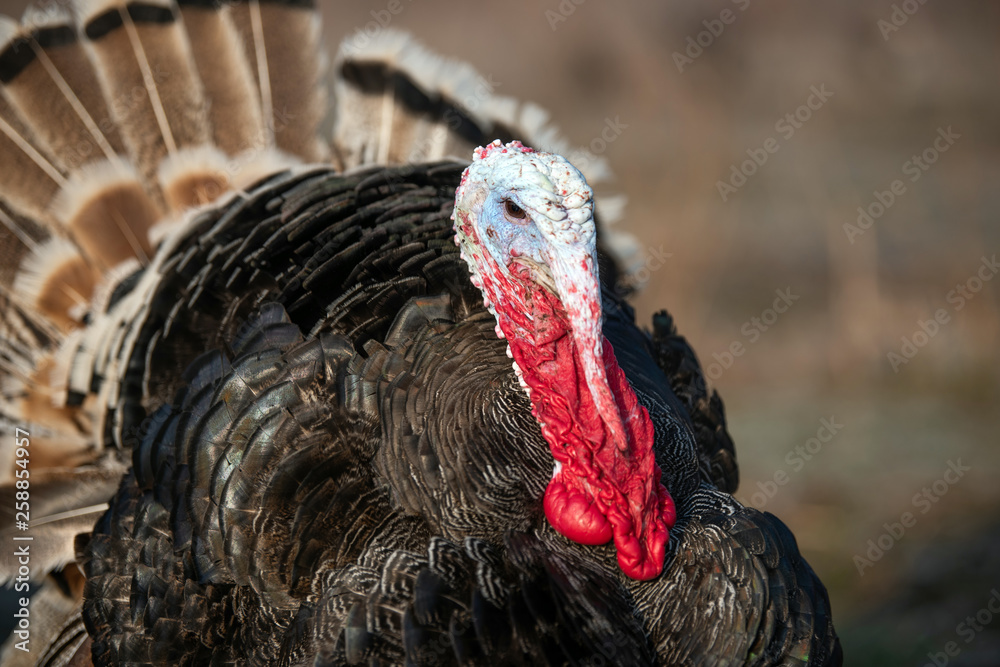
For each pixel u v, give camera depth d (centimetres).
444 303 703
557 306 609
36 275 963
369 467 649
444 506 623
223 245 822
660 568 615
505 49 3080
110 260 980
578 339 579
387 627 591
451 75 1025
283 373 689
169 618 685
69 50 1018
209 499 673
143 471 734
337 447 658
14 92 1000
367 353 683
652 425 620
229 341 764
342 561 632
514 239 605
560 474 623
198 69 1036
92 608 734
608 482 611
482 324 695
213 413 696
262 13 1055
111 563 731
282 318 730
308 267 752
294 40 1062
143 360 818
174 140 1016
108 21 1022
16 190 989
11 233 984
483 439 627
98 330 883
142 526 713
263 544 648
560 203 571
